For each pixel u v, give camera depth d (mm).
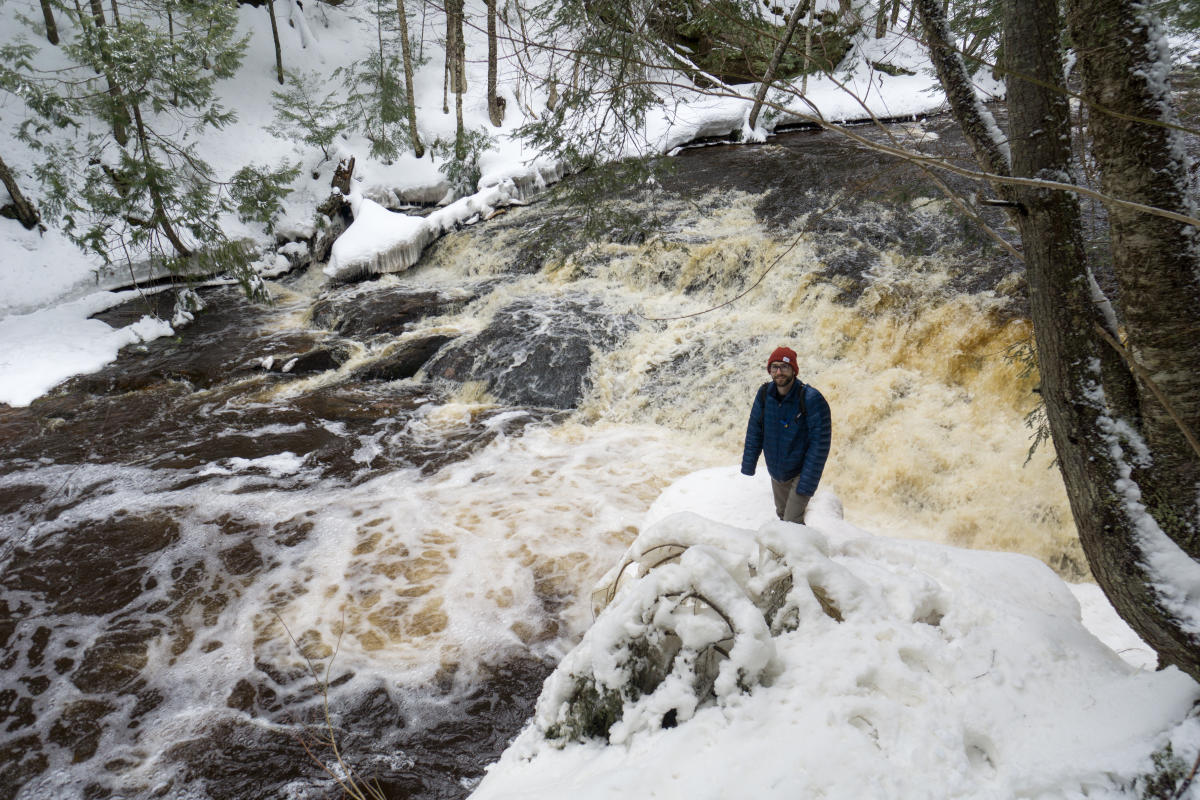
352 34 21312
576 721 2441
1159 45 1944
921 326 8406
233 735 4816
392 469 8227
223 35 13953
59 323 11859
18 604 6145
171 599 6180
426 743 4723
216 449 8641
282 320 12664
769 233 11109
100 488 7852
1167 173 2008
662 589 2463
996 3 3393
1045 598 2918
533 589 6207
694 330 10000
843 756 2012
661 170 4820
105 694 5191
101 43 11680
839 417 8102
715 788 1950
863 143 1608
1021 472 6828
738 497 5336
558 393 9633
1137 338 2184
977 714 2229
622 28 3240
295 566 6566
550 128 4641
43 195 13594
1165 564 2223
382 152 16688
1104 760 2055
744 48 2432
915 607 2674
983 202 2277
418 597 6137
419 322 11625
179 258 13375
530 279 12406
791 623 2588
